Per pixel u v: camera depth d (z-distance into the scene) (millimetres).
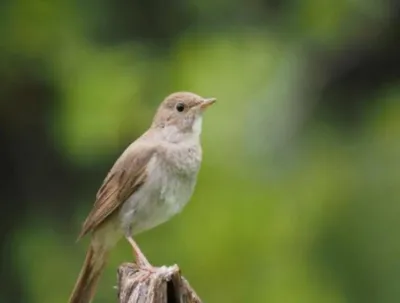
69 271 15195
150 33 16297
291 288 15414
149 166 10750
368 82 16891
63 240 15352
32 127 15594
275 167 16578
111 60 16156
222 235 15711
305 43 17156
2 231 15477
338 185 15961
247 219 15898
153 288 9070
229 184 16359
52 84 15719
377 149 16422
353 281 15133
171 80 16500
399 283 14961
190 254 15461
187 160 10852
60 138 15594
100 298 14672
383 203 15523
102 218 10867
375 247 15164
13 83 15555
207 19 16781
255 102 17281
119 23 16078
